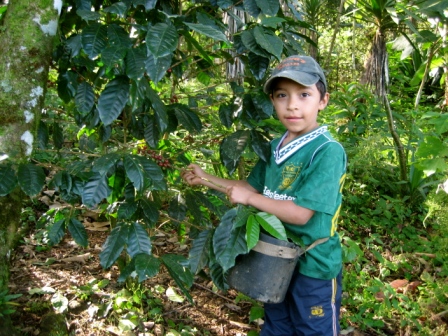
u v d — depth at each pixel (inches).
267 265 63.9
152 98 61.0
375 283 95.1
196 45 64.6
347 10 228.8
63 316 88.0
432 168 83.8
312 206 63.1
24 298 94.8
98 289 98.9
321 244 69.1
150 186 60.6
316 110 67.0
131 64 57.2
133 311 92.1
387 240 129.3
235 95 76.8
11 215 67.3
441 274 105.5
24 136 63.5
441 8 144.4
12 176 59.2
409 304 94.4
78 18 73.6
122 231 65.6
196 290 104.3
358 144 148.3
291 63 64.7
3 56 62.6
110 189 63.5
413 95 253.9
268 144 73.8
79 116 74.0
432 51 164.1
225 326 93.7
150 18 68.1
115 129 89.6
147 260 61.3
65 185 61.9
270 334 77.5
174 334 87.7
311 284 70.6
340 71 269.1
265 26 64.3
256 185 78.2
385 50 182.4
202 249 64.8
